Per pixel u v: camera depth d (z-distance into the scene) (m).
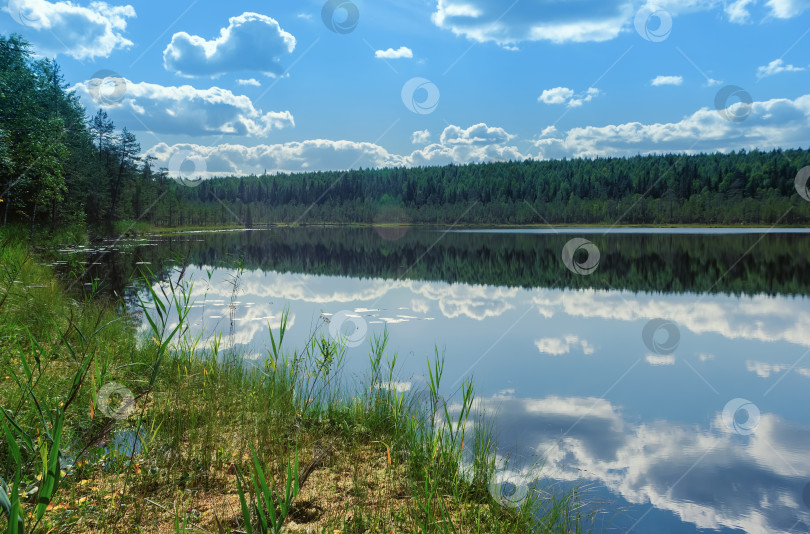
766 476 3.60
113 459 2.80
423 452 3.44
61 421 1.64
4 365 3.51
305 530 2.33
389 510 2.62
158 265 17.47
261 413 3.80
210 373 4.36
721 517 3.05
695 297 12.87
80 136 35.44
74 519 2.18
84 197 35.91
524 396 5.22
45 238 21.52
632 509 3.08
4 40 25.94
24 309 5.07
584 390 5.50
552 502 3.03
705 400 5.28
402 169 125.38
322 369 4.75
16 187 23.08
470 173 115.12
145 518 2.33
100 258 18.97
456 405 4.76
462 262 23.42
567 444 4.04
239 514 2.41
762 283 15.64
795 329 9.02
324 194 119.06
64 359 3.95
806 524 3.03
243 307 10.13
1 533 1.68
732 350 7.51
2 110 23.34
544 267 20.91
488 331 8.58
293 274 17.64
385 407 4.13
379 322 9.20
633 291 13.98
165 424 3.43
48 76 29.28
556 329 8.84
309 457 3.19
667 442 4.19
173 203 65.75
